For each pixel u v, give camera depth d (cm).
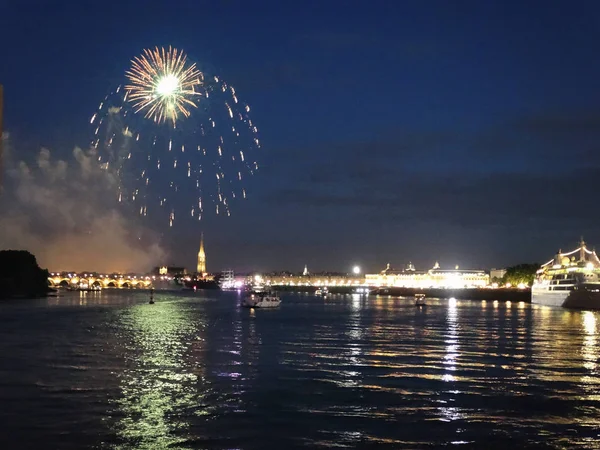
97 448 3738
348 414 4544
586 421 4394
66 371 6212
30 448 3725
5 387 5381
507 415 4544
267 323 13162
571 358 7356
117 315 15462
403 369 6469
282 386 5512
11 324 12281
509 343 9056
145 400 4925
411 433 4084
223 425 4234
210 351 7894
